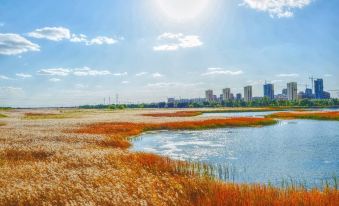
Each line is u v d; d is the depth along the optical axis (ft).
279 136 142.61
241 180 65.26
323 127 182.50
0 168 54.60
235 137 142.00
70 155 70.33
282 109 498.28
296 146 111.65
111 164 62.54
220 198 39.78
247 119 216.13
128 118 251.80
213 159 89.97
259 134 152.66
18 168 54.70
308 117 264.11
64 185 40.52
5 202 36.09
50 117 297.12
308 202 37.50
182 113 366.84
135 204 34.63
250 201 37.99
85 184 42.93
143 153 79.71
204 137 143.64
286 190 46.96
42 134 119.75
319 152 98.32
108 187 39.14
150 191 39.27
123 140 119.75
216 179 61.72
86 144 97.71
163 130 176.35
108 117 275.80
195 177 56.34
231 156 94.43
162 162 69.31
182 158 91.86
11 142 98.22
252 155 95.61
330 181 64.13
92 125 175.32
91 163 62.28
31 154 77.30
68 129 150.10
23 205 36.04
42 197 37.40
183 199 39.40
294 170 74.84
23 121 219.82
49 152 78.59
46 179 46.60
